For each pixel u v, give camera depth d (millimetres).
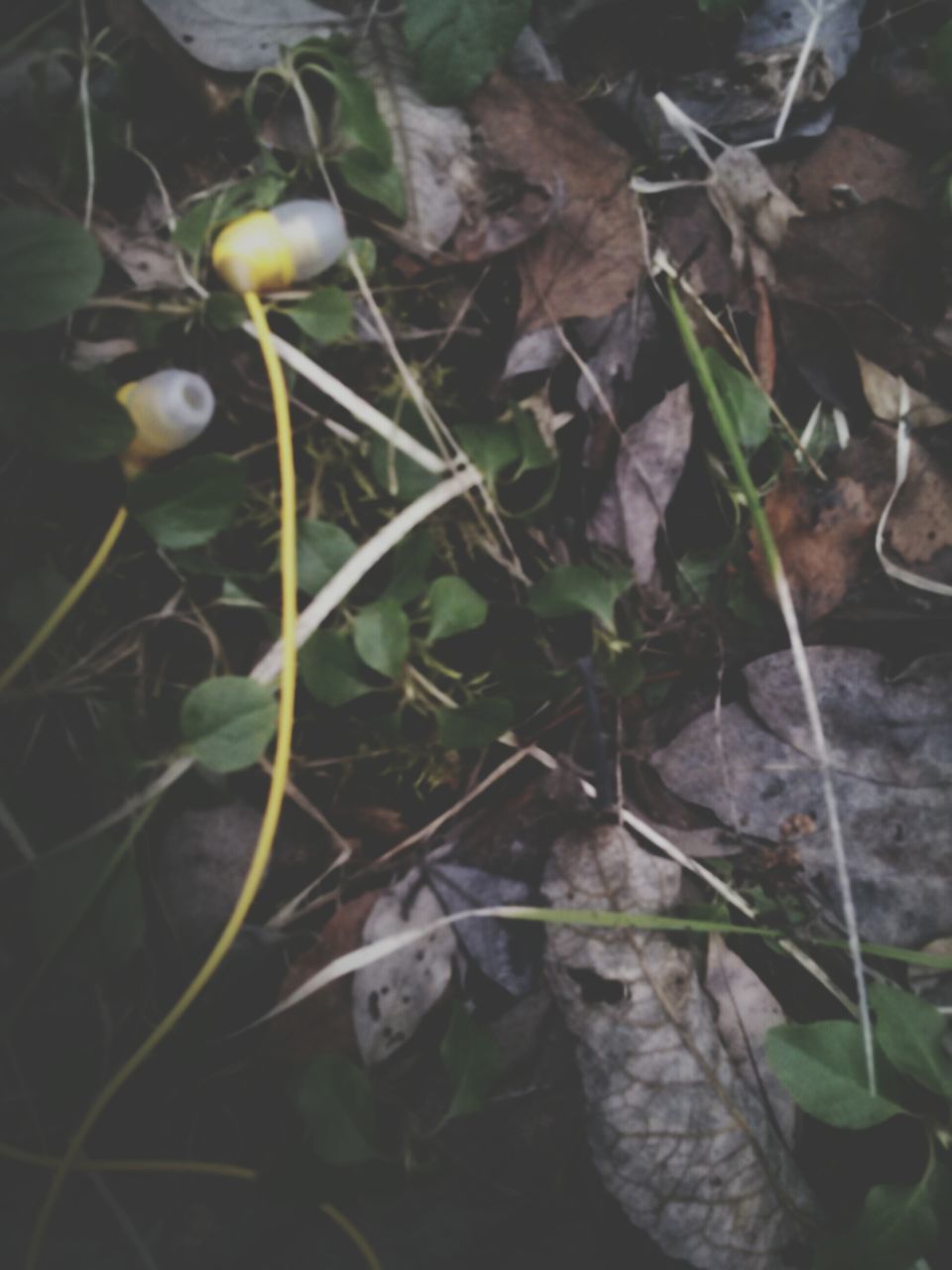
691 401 253
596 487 252
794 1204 247
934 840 257
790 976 259
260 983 243
